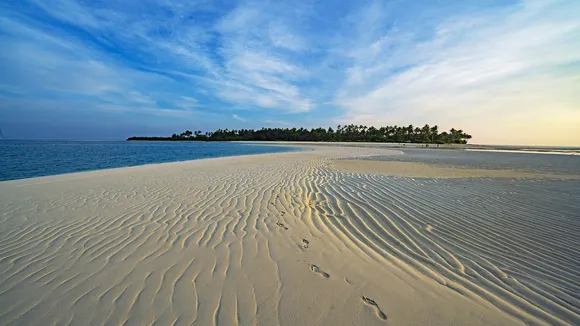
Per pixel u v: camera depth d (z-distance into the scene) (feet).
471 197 19.24
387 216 14.69
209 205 16.67
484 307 7.02
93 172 32.83
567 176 31.42
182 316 6.53
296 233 12.09
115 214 14.74
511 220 14.07
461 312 6.79
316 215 14.79
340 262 9.37
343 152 88.79
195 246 10.55
